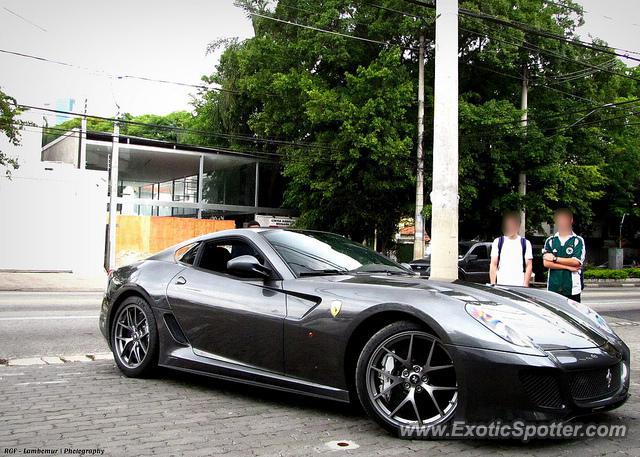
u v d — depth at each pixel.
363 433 3.71
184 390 4.82
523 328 3.55
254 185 32.97
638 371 5.88
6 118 18.55
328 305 3.96
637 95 31.23
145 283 5.21
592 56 27.28
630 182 34.78
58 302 12.46
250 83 26.09
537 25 24.56
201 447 3.42
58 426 3.81
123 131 45.78
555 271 6.57
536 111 27.62
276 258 4.55
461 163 23.73
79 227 24.41
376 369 3.68
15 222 23.38
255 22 27.02
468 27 23.86
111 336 5.49
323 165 24.27
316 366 3.97
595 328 4.02
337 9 24.34
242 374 4.39
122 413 4.12
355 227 26.59
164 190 42.50
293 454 3.31
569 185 25.70
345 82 25.77
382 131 22.56
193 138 38.44
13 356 6.42
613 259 38.66
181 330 4.89
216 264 5.01
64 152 30.06
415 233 23.42
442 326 3.47
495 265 6.83
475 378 3.36
